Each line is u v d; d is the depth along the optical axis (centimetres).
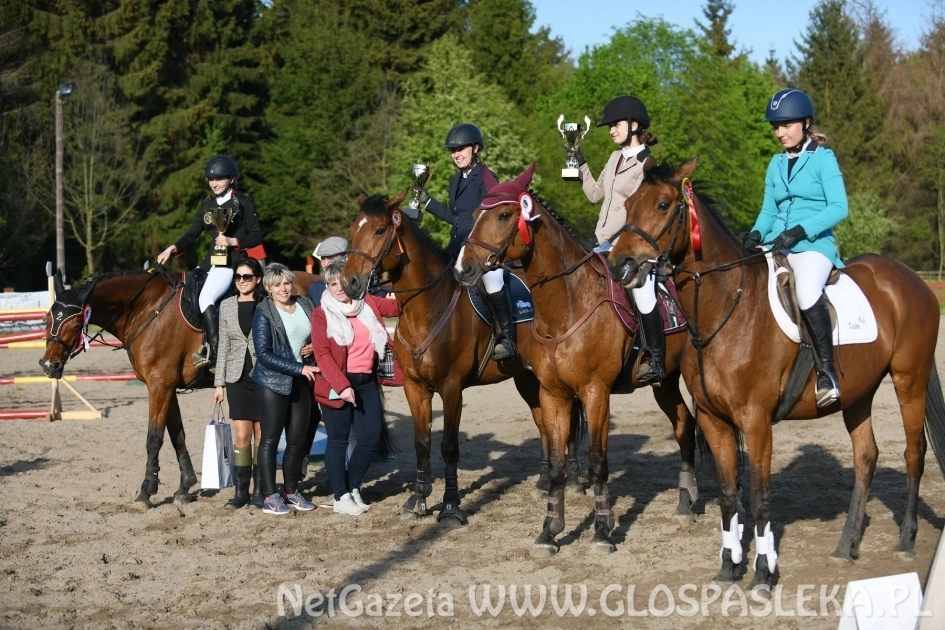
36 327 1900
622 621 491
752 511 530
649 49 4206
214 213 768
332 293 725
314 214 3994
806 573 562
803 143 565
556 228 607
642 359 607
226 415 1242
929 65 4847
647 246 492
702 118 3634
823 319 529
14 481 860
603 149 3384
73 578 578
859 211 4197
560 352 600
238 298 748
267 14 4472
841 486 782
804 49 5266
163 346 770
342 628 489
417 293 684
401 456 965
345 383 701
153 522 711
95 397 1452
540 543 608
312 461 891
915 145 4744
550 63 5753
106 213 3594
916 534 611
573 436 793
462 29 4959
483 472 881
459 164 748
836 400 548
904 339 591
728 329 523
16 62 3906
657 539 641
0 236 3384
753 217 3541
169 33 3969
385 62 4559
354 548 637
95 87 3550
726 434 546
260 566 598
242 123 4088
